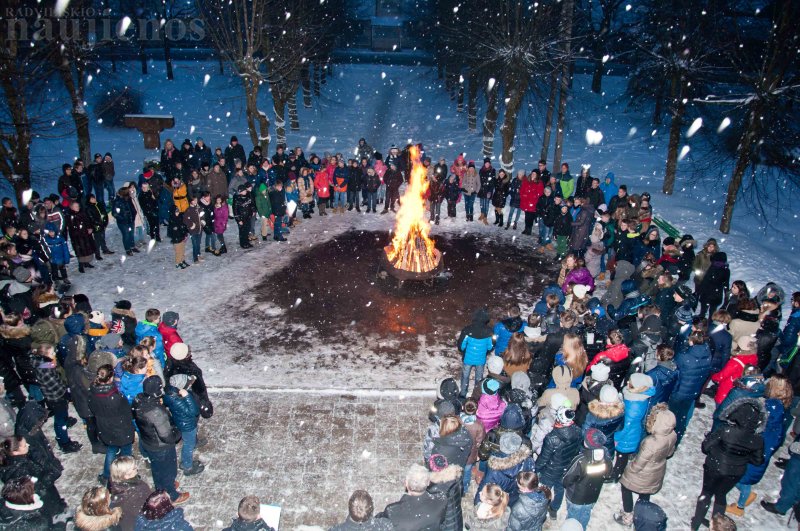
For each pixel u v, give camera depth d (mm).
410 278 13195
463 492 7348
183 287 13141
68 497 7336
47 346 7613
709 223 18781
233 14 22562
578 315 9031
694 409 9508
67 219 13062
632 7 39594
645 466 6820
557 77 20578
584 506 6387
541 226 15703
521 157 29000
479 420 7180
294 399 9422
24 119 15031
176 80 41500
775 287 10102
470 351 9047
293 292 13117
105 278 13367
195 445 8023
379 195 18750
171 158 18453
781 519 7414
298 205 17000
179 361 7387
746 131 17188
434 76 45281
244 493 7500
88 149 20078
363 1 57281
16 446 6199
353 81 44375
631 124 35156
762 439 6609
